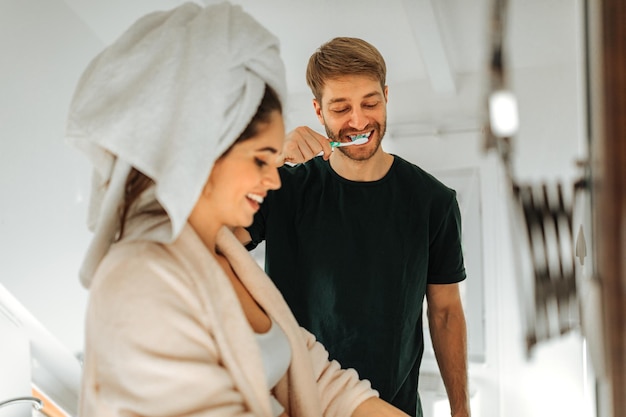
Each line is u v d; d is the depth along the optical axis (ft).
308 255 4.49
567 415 7.56
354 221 4.48
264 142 2.60
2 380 6.65
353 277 4.45
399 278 4.44
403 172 4.56
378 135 4.31
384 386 4.44
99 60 2.46
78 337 7.55
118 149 2.32
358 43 4.21
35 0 6.85
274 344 2.92
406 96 9.00
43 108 7.02
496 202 8.38
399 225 4.47
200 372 2.27
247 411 2.48
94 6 7.57
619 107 0.84
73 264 7.50
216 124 2.34
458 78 8.57
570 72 3.35
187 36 2.38
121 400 2.17
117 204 2.50
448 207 4.60
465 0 7.15
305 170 4.67
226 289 2.58
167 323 2.29
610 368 0.86
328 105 4.25
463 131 8.63
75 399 7.95
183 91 2.31
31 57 6.81
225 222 2.75
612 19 0.84
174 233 2.31
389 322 4.43
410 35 8.09
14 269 6.52
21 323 6.97
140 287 2.31
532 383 7.72
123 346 2.22
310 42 8.45
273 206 4.58
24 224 6.67
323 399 3.34
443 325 4.86
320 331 4.50
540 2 4.76
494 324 8.30
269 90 2.61
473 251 8.52
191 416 2.20
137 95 2.31
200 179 2.31
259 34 2.51
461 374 4.79
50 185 7.10
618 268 0.84
